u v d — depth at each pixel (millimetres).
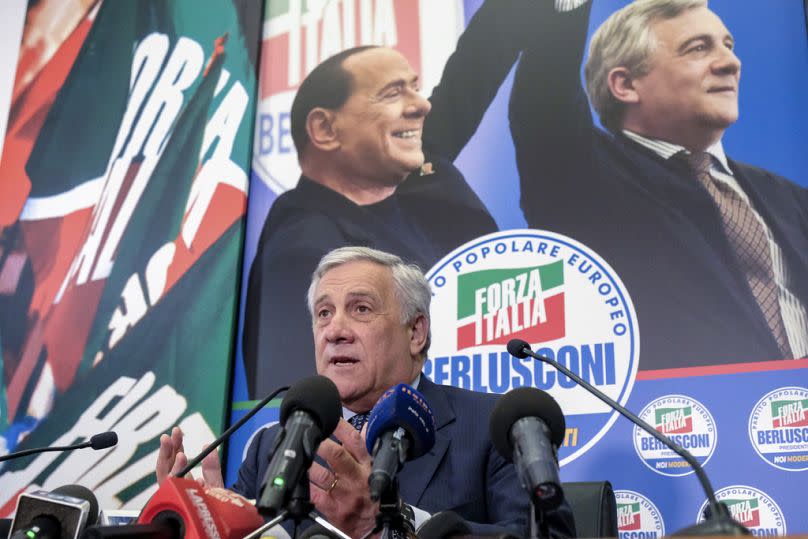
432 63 3611
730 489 2773
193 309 3535
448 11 3658
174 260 3641
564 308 3131
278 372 3379
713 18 3299
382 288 2373
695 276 3031
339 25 3795
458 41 3607
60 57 4137
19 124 4059
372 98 3633
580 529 2234
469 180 3402
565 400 3018
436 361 3205
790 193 3033
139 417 3439
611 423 2947
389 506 1282
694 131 3197
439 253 3340
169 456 1941
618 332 3047
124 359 3545
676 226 3109
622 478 2879
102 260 3732
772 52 3205
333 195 3555
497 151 3408
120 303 3641
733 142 3145
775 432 2787
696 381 2914
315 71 3764
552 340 3105
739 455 2797
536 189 3311
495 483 2074
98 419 3479
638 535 2811
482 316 3209
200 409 3379
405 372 2344
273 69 3838
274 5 3936
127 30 4098
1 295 3779
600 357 3037
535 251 3234
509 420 1282
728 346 2922
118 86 4016
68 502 1318
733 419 2840
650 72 3309
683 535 977
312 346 3379
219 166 3719
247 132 3727
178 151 3811
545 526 1169
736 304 2961
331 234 3500
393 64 3656
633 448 2900
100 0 4184
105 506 3348
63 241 3818
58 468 3441
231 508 1312
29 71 4145
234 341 3477
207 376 3420
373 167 3543
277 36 3879
